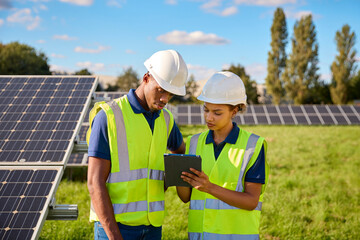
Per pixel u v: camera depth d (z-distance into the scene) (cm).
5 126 421
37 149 387
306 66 4491
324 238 563
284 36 4584
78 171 971
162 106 263
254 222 268
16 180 346
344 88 4338
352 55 4300
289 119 2453
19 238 292
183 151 318
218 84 261
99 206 242
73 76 515
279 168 1075
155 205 272
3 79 513
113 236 238
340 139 1694
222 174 269
